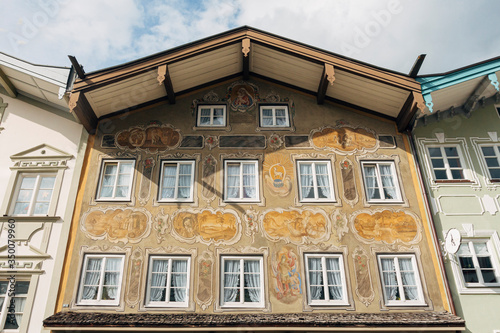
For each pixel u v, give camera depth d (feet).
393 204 42.11
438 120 46.60
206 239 39.99
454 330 35.17
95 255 39.22
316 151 45.11
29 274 38.60
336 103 48.39
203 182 42.96
